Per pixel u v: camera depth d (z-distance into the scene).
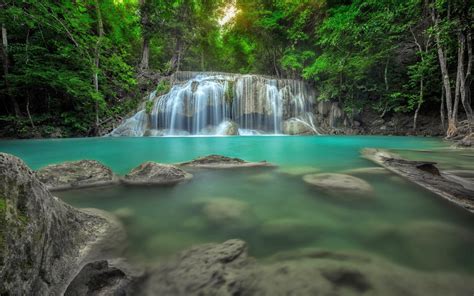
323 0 18.19
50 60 12.27
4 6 10.42
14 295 0.97
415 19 13.59
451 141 10.52
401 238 1.82
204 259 1.51
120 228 1.96
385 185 3.24
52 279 1.20
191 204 2.56
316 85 20.80
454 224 2.08
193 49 34.94
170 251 1.62
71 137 12.65
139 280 1.30
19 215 1.15
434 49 13.49
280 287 1.24
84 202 2.57
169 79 19.08
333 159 5.62
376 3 13.22
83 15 12.25
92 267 1.33
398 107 16.86
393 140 11.91
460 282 1.29
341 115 19.09
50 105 12.89
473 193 2.89
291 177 3.76
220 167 4.46
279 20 22.88
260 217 2.23
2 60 11.75
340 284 1.27
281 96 18.62
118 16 17.75
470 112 10.76
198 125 16.73
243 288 1.24
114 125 14.71
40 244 1.19
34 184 1.40
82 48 12.31
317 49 21.94
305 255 1.58
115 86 16.12
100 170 3.48
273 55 26.84
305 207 2.49
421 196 2.79
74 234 1.62
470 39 10.14
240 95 17.86
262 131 17.81
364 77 17.83
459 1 8.30
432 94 16.59
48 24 11.09
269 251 1.63
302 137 14.30
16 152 6.95
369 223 2.10
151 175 3.46
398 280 1.31
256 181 3.52
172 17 24.03
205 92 17.02
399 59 17.67
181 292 1.22
